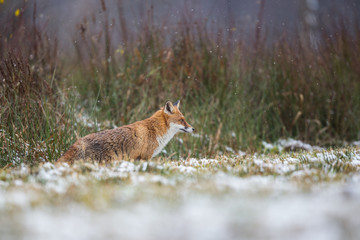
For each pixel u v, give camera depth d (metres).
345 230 6.33
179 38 27.81
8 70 19.91
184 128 19.39
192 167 15.38
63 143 19.53
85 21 26.55
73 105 21.39
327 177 11.83
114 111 25.42
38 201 8.79
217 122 26.02
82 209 8.22
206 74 27.28
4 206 8.49
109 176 12.28
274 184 10.93
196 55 27.39
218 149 24.00
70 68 27.28
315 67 28.70
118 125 24.36
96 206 8.32
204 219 7.15
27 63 20.66
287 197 8.87
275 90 27.48
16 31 22.64
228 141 25.16
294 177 12.02
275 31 29.44
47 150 18.56
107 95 25.70
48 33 26.11
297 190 9.81
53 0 38.09
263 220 6.93
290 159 16.64
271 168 14.05
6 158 18.27
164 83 26.17
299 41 28.69
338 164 14.48
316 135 26.91
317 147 25.88
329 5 37.91
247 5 40.06
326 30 30.41
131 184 10.89
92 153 16.20
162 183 11.16
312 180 11.37
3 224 7.20
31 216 7.60
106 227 6.97
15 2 23.50
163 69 26.66
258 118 26.53
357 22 30.36
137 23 29.30
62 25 30.25
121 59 27.67
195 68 27.19
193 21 29.88
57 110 21.30
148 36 27.58
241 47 28.73
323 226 6.50
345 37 29.52
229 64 27.77
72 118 20.73
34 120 19.86
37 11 27.19
